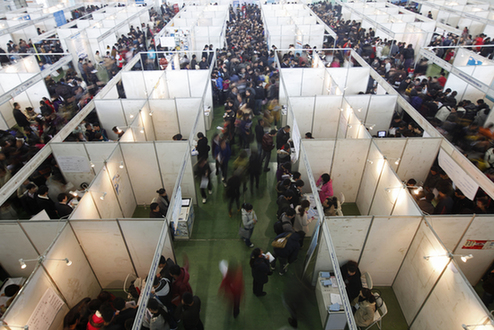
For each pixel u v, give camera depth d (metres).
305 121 9.83
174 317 5.12
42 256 4.40
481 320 3.75
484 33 17.17
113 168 6.75
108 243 5.35
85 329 4.86
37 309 4.34
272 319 5.53
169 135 10.23
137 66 15.16
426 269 4.82
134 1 29.80
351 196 8.02
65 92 11.75
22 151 8.35
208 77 11.09
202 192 7.97
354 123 8.41
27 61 13.50
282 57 15.43
